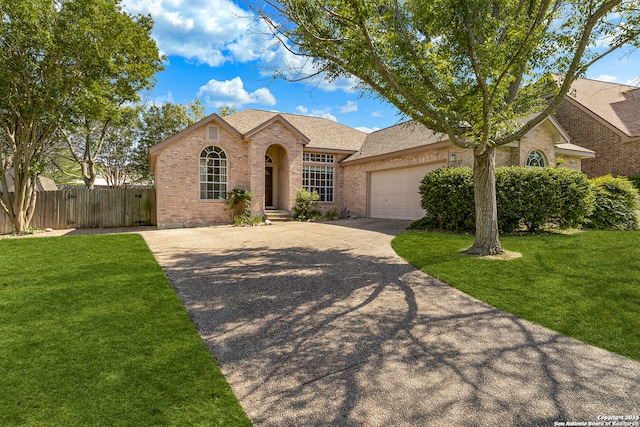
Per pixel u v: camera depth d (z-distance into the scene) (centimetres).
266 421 250
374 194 1686
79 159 2533
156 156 1450
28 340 368
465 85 671
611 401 269
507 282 562
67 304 477
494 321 428
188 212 1464
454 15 517
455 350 356
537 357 340
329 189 1861
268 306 484
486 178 732
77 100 1162
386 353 352
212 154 1516
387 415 256
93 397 272
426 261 698
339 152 1828
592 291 506
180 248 908
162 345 363
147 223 1555
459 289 546
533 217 927
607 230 946
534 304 474
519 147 1245
